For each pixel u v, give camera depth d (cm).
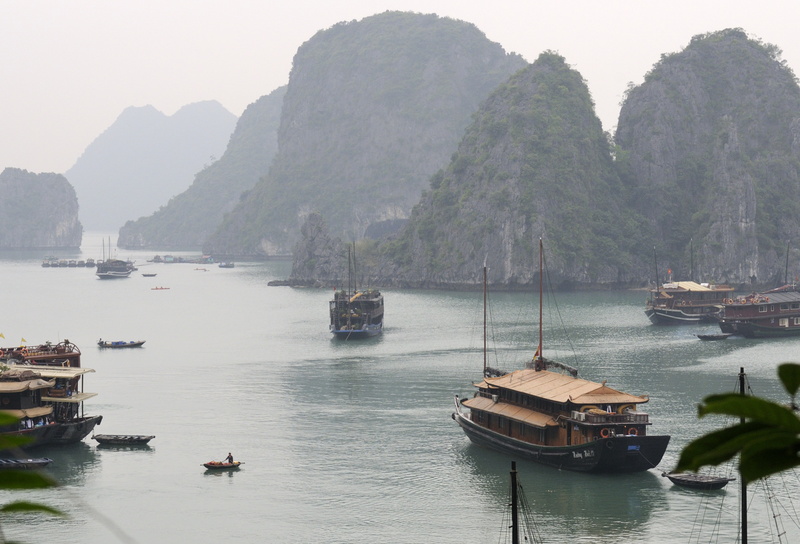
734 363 14588
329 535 6750
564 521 6931
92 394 9769
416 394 12169
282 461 8744
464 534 6731
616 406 8206
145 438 9456
